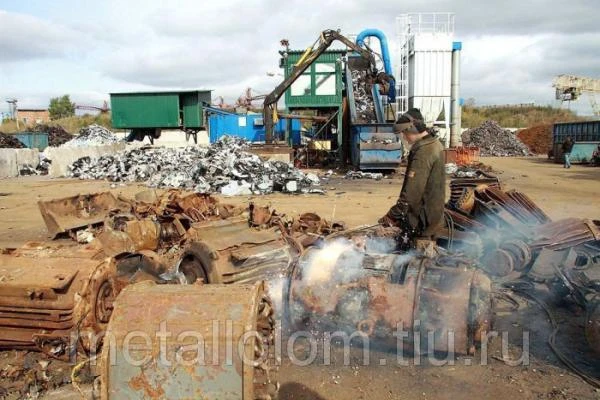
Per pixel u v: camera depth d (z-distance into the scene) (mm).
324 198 15117
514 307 5617
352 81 26438
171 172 19844
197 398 2762
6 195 16562
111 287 4316
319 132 27453
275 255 5426
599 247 6637
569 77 46188
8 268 4281
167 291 3045
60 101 74562
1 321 4078
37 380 4012
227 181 16984
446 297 4223
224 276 5055
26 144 36062
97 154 26938
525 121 68688
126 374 2805
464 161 27031
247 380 2750
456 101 33812
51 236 8844
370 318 4375
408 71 34562
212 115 36594
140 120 34094
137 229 7090
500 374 4234
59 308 3984
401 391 3996
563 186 18047
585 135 34719
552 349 4617
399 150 21562
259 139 37375
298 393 3963
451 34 33000
